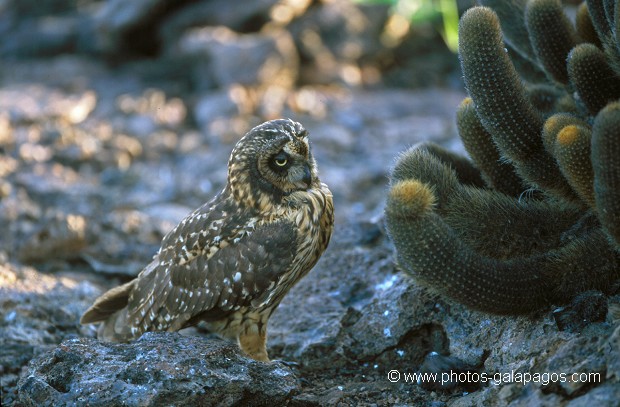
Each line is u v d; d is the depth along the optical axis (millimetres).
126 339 7227
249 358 6039
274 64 16141
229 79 16000
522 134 6086
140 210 12094
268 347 7398
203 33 16734
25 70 17906
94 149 14180
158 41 18141
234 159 6840
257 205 6805
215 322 7105
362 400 6523
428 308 6906
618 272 6074
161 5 17766
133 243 10773
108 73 17688
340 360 7133
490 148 6656
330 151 14031
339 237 8594
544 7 6730
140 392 5621
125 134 14898
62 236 10164
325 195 6965
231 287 6805
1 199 11953
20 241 10172
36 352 7578
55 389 5859
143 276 7270
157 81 17172
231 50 16016
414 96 16484
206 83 16469
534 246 6371
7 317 7988
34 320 8047
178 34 17594
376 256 8086
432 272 5777
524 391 5516
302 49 16969
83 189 12938
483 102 6070
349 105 15875
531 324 6152
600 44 6977
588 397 5082
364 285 7824
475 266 5816
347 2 17625
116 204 12297
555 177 6176
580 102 6695
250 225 6805
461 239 6387
